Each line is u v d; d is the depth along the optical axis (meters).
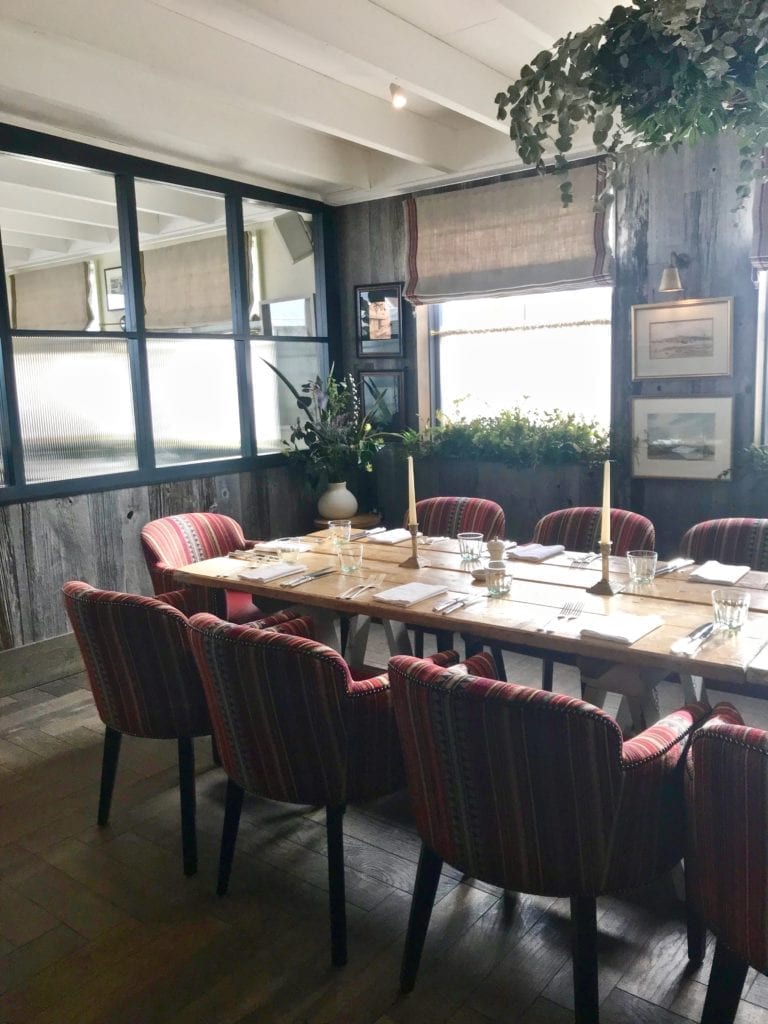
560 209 4.59
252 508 5.29
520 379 5.22
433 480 5.20
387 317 5.51
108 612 2.32
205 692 2.16
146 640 2.31
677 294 4.30
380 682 2.05
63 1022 1.85
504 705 1.56
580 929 1.67
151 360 4.64
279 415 5.48
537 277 4.72
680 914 2.17
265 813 2.75
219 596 3.24
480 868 1.72
